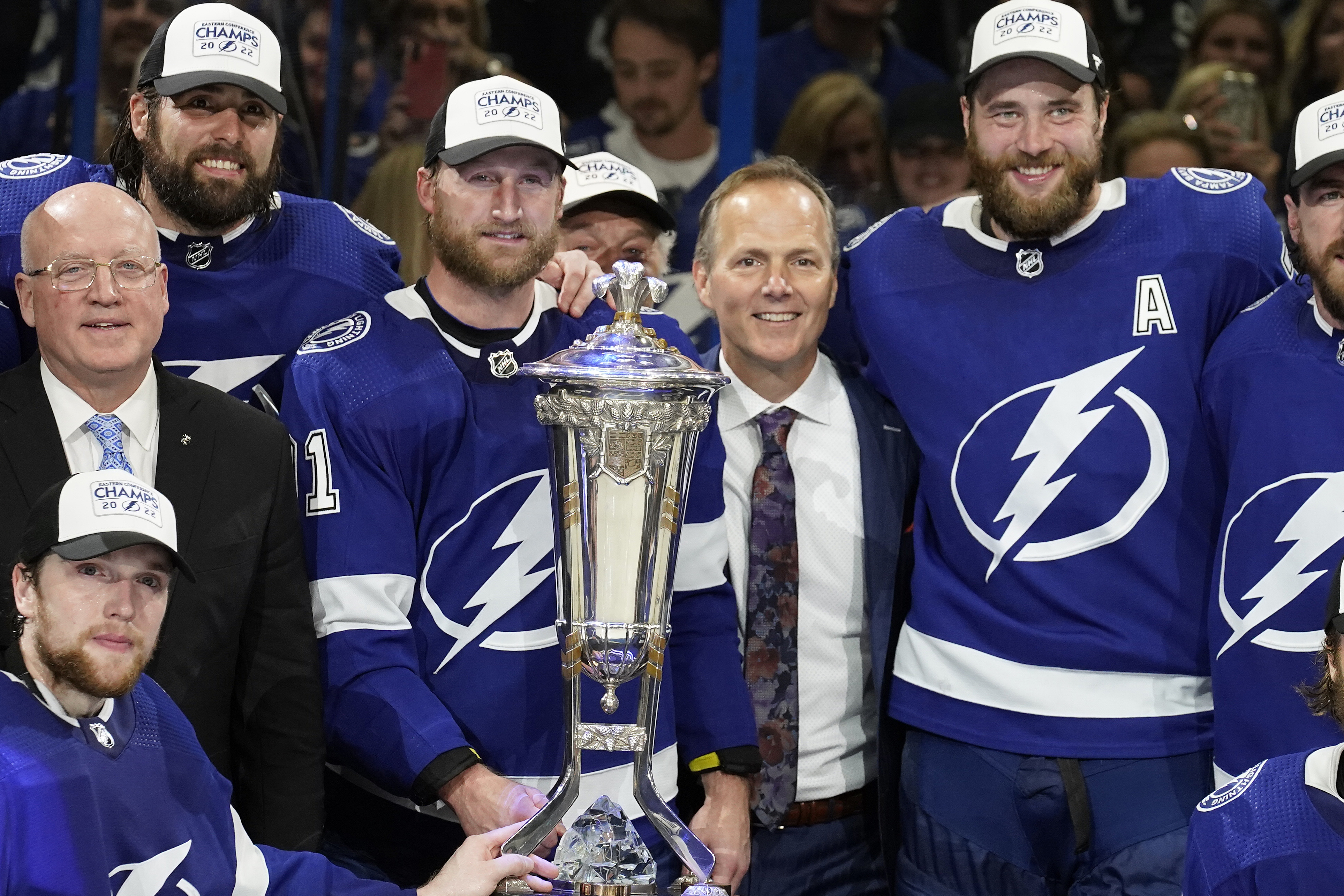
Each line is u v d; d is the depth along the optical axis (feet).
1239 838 6.30
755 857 8.15
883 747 8.08
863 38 12.12
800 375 8.34
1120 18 12.55
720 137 12.14
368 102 11.87
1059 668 7.69
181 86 7.51
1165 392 7.73
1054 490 7.71
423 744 6.90
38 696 5.87
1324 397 7.31
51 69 11.85
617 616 6.57
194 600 6.84
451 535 7.30
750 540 8.25
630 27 12.01
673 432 6.50
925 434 8.07
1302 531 7.23
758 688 8.16
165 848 6.03
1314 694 6.50
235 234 8.04
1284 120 12.39
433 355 7.39
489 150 7.03
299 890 6.42
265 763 7.05
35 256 6.79
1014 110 7.76
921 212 8.53
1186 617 7.72
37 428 6.87
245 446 7.08
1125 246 7.93
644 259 9.90
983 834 7.80
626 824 6.64
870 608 8.16
